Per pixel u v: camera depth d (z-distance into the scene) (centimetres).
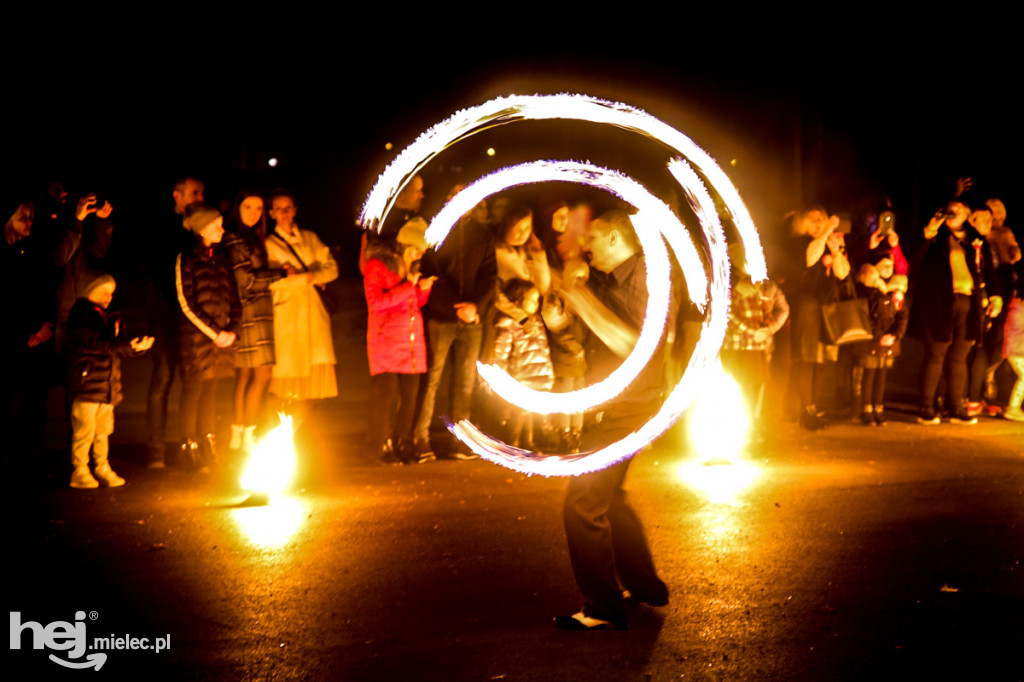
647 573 487
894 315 1005
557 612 486
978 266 1025
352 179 2639
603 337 478
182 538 608
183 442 788
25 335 766
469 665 423
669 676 412
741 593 511
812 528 633
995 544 598
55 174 1880
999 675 412
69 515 659
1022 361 1040
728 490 736
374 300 817
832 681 406
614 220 480
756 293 889
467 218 842
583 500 462
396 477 781
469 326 841
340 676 411
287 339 802
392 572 546
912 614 481
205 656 431
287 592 512
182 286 770
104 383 734
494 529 633
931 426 1010
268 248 809
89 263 831
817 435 962
